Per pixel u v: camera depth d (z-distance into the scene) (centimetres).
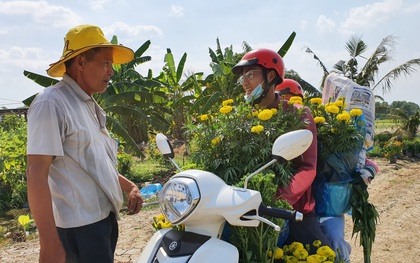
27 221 723
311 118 303
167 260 205
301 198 297
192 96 1741
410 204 862
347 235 641
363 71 1691
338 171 323
